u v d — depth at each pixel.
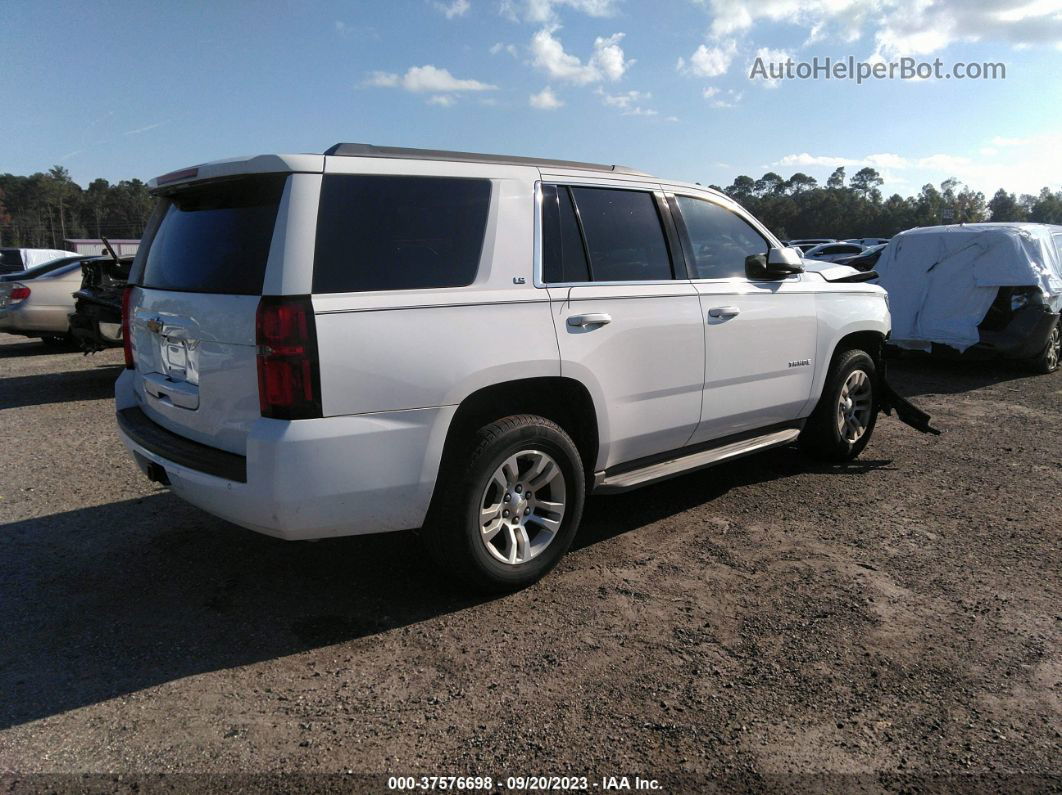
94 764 2.30
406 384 2.93
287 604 3.37
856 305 5.27
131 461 5.68
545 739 2.43
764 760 2.33
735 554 3.94
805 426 5.39
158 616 3.25
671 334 3.95
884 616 3.26
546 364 3.36
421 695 2.68
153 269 3.58
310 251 2.78
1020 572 3.72
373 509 2.94
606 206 3.83
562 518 3.55
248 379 2.83
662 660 2.91
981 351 9.05
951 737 2.45
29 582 3.57
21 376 9.87
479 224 3.27
